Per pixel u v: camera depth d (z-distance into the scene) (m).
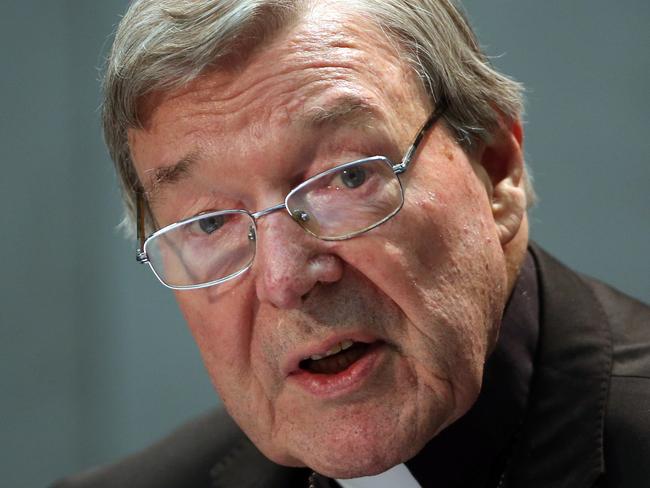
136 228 3.14
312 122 2.62
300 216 2.64
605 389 3.08
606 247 5.30
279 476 3.64
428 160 2.74
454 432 3.08
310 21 2.71
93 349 6.20
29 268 6.23
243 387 2.88
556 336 3.21
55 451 6.16
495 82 3.05
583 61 5.33
